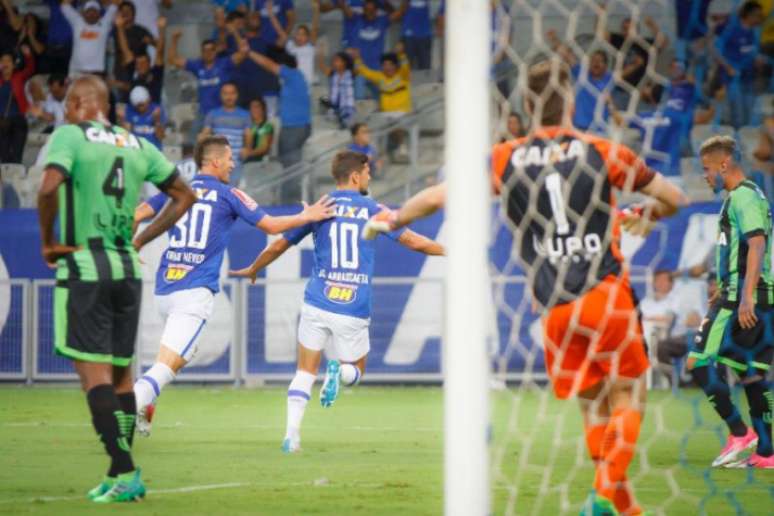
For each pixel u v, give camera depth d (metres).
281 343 54.88
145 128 66.06
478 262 14.62
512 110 51.22
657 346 51.00
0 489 23.17
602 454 18.72
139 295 20.92
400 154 66.62
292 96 66.44
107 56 69.62
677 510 21.19
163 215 21.84
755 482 25.25
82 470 26.41
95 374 20.50
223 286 55.09
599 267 18.56
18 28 68.75
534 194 18.58
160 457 29.03
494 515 20.19
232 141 64.44
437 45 68.88
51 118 67.50
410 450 30.81
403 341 54.78
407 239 31.22
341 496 22.31
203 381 55.47
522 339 52.72
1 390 54.34
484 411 14.52
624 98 57.09
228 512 20.27
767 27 58.94
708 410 44.06
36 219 56.16
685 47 58.84
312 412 43.41
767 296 28.38
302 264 55.19
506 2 60.28
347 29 69.19
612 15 60.97
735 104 58.00
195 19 72.69
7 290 55.88
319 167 65.62
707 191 56.78
